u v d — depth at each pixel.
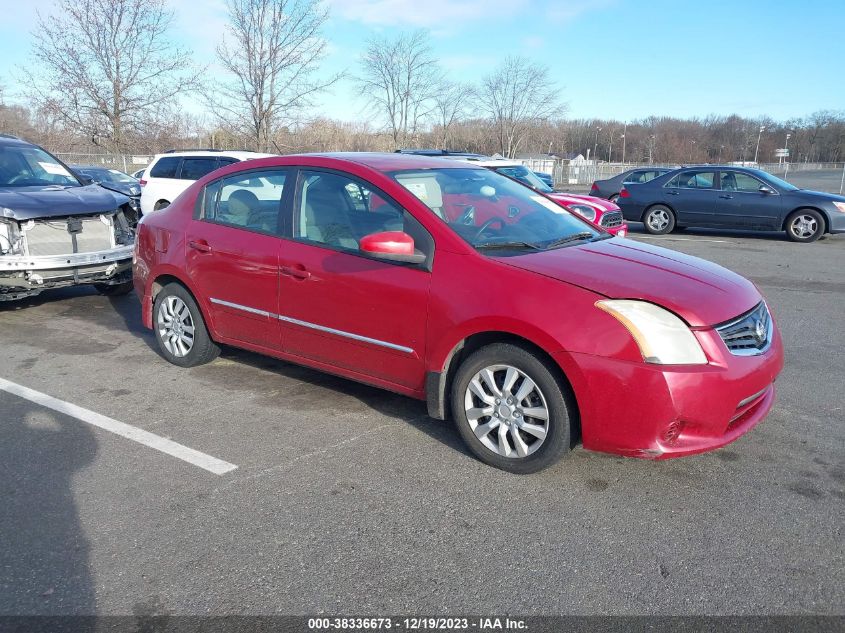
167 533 3.11
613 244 4.23
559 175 44.12
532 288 3.47
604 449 3.37
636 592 2.69
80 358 5.69
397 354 3.98
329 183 4.36
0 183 7.31
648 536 3.08
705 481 3.58
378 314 3.99
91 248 7.04
